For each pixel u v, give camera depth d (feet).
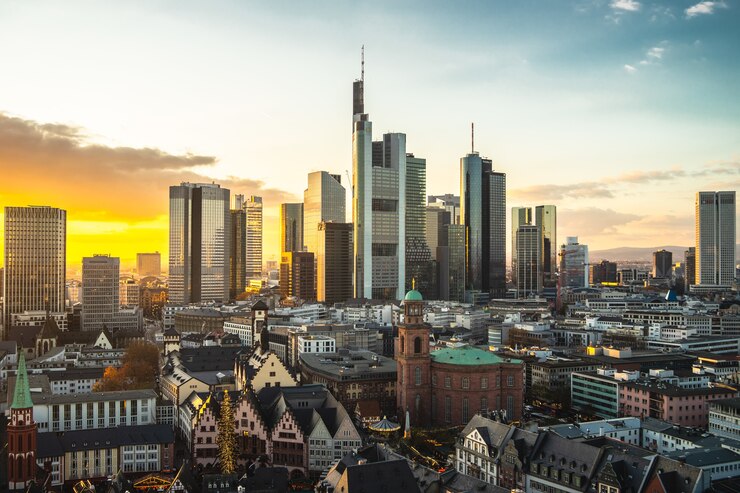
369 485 617.62
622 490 641.81
